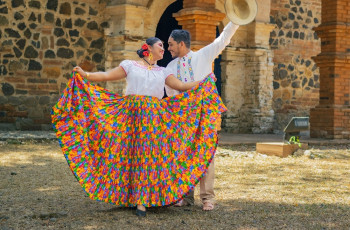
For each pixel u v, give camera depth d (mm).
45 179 6168
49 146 9750
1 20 12594
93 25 13648
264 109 15219
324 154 9180
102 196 4336
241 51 15094
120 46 13367
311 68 16828
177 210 4625
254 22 14945
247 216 4379
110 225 4000
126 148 4406
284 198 5199
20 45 12805
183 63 4824
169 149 4438
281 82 16172
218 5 14812
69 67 13383
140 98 4434
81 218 4223
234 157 8703
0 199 4953
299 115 16578
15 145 9688
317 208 4730
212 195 4688
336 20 12164
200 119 4547
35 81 12984
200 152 4508
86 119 4391
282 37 16141
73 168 4312
